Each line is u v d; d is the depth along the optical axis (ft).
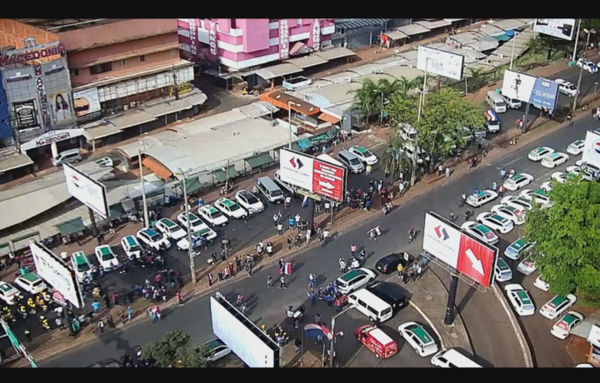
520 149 330.13
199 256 254.27
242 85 418.92
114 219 277.23
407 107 298.15
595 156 285.23
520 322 219.20
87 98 343.05
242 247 259.19
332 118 348.18
